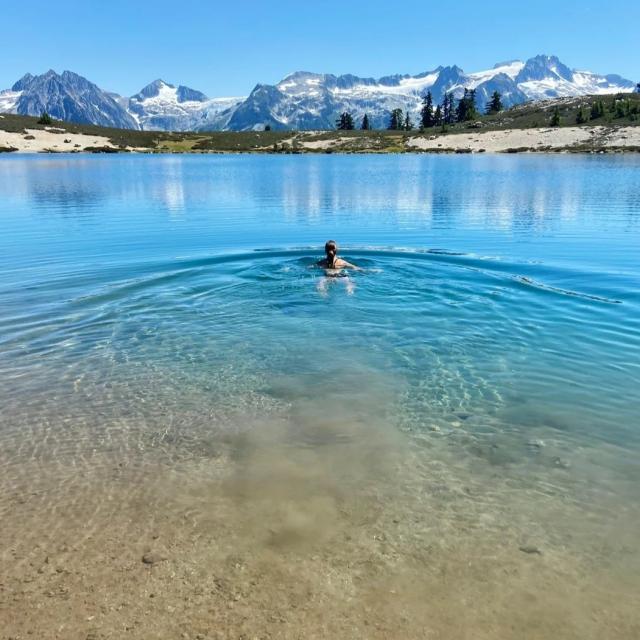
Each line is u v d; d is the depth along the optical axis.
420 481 5.60
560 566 4.44
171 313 11.22
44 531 4.89
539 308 11.26
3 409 7.20
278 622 3.91
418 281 13.53
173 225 21.88
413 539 4.75
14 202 29.34
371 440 6.41
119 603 4.09
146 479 5.66
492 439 6.39
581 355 8.83
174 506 5.23
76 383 7.99
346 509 5.16
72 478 5.69
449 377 8.12
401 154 104.56
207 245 17.80
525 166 58.50
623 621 3.92
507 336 9.77
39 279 13.48
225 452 6.17
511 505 5.21
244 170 58.19
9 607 4.06
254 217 24.22
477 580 4.30
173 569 4.43
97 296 12.21
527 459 5.98
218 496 5.37
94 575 4.37
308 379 8.12
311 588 4.22
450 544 4.69
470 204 27.92
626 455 6.02
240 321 10.76
